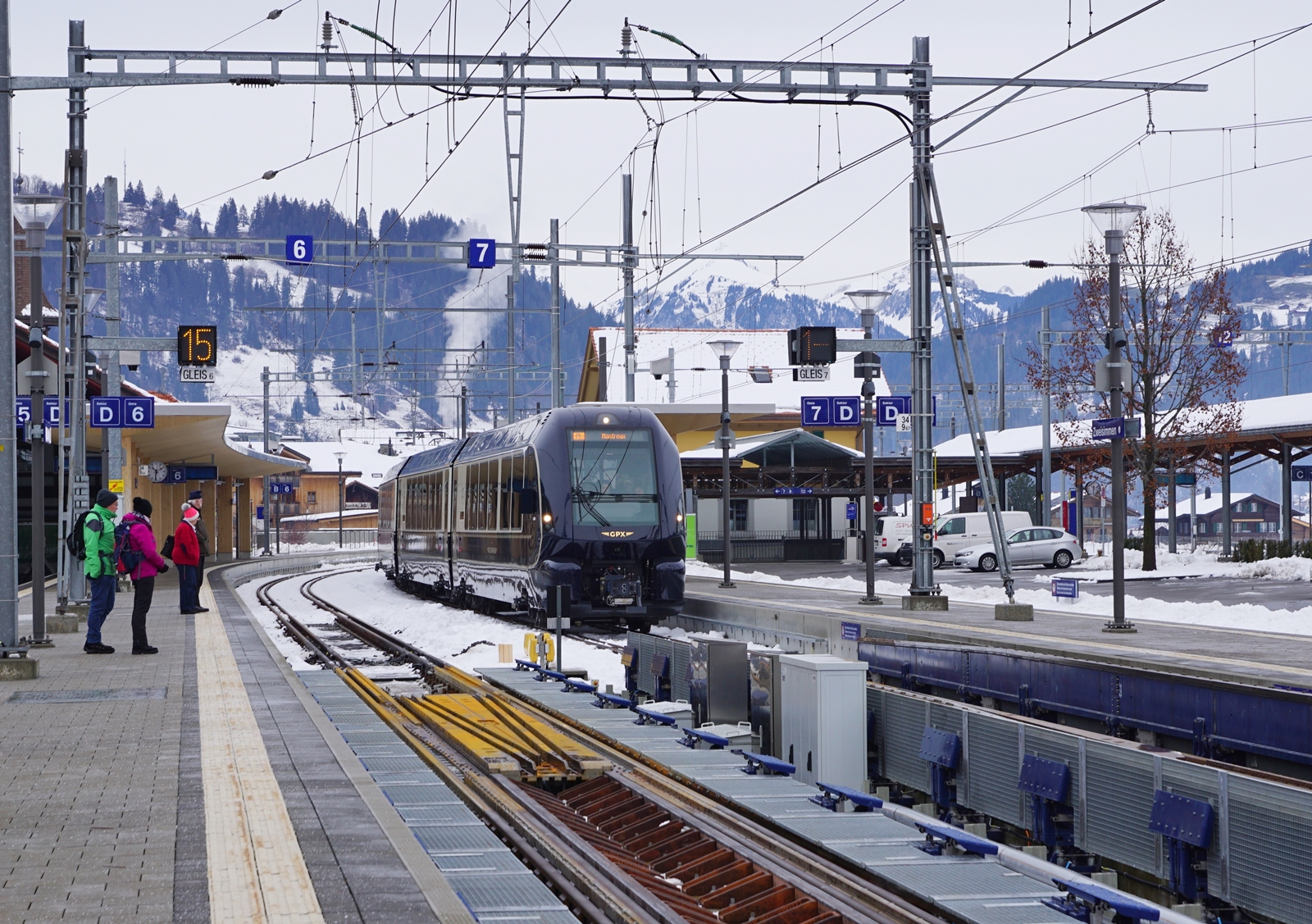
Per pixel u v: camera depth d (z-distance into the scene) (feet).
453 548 140.56
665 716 58.34
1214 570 163.84
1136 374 176.96
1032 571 193.77
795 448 229.45
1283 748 40.04
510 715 59.57
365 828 32.24
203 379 112.68
